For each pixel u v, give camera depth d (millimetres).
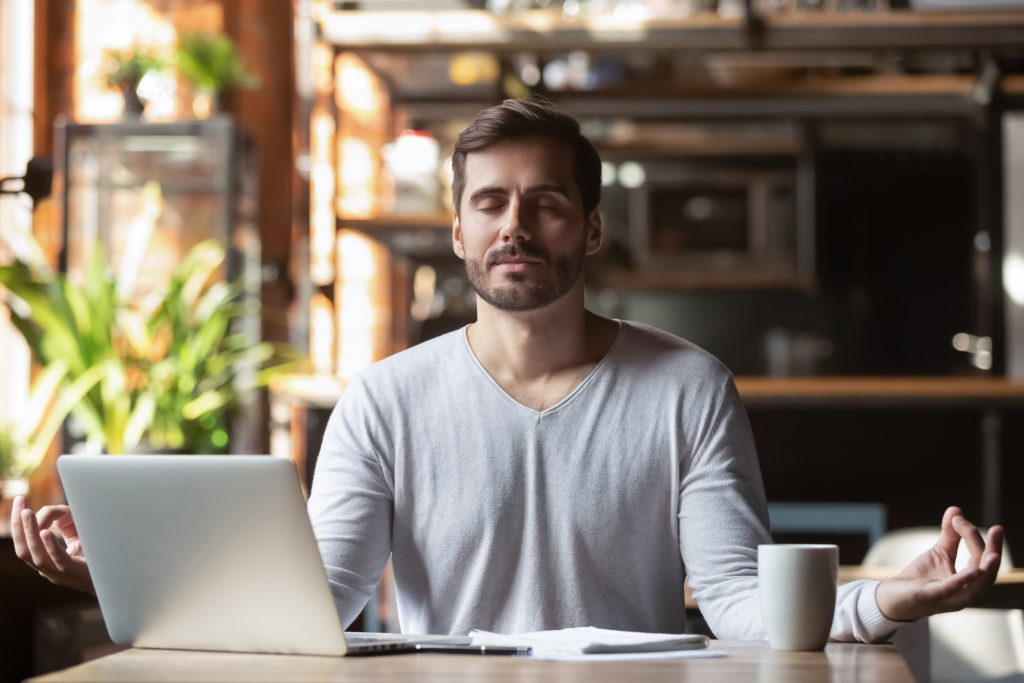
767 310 6430
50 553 1570
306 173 4570
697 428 1801
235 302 4320
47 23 4723
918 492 4207
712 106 5133
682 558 1834
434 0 4363
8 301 3824
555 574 1778
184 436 3779
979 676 2809
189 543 1437
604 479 1788
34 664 2525
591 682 1216
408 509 1828
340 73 5742
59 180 4156
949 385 4129
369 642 1481
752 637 1593
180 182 4168
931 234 6316
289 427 4895
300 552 1387
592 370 1837
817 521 4227
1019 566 4109
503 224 1771
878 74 5066
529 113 1795
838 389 4168
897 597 1458
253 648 1466
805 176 5941
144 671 1312
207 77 4352
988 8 4289
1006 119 4738
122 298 3953
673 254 5984
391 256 5883
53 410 4156
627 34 4352
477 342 1870
